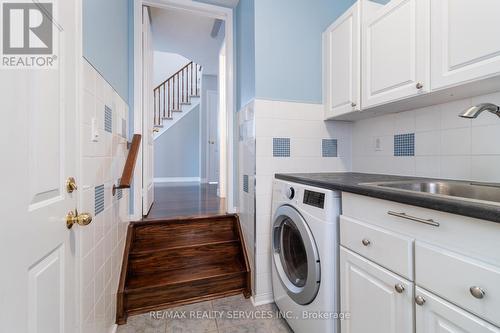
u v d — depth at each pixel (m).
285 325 1.48
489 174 1.11
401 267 0.80
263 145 1.71
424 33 1.10
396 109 1.49
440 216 0.69
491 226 0.58
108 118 1.37
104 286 1.27
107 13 1.37
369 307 0.92
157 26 3.09
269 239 1.73
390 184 1.16
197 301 1.72
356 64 1.50
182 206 2.64
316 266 1.15
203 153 5.04
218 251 2.01
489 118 1.11
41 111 0.67
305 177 1.43
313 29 1.83
